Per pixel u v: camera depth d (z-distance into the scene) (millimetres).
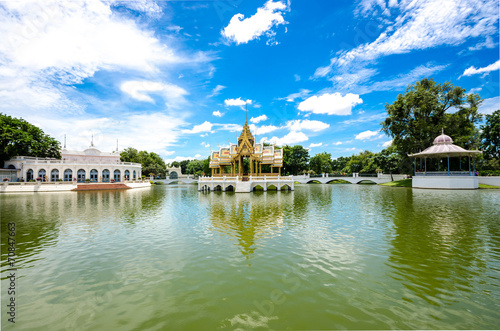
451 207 22656
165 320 6164
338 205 25453
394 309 6531
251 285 7891
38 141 64625
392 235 13328
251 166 47844
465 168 56938
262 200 30938
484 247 11188
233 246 11742
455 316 6199
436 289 7547
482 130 60188
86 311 6598
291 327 5832
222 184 47281
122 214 21031
